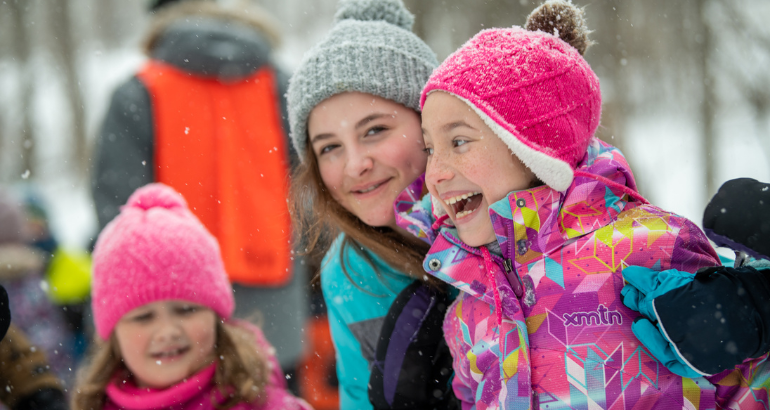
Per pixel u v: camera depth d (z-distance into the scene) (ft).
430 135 4.66
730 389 4.23
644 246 4.34
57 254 12.89
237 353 6.29
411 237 6.00
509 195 4.43
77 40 42.34
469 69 4.50
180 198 6.72
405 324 5.68
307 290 9.98
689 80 22.62
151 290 5.88
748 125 22.09
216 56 8.86
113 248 6.07
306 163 6.09
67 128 35.27
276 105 9.47
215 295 6.22
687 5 21.01
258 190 9.04
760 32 20.40
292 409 6.38
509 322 4.48
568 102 4.45
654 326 4.08
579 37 4.90
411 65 5.59
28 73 36.63
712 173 19.84
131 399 5.81
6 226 10.87
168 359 5.91
